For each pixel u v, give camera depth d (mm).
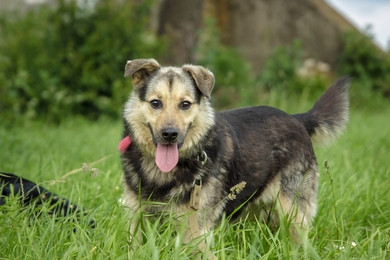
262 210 6871
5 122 14828
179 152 5855
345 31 24047
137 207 5918
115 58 16906
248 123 6723
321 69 23234
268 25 23484
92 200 6969
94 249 5047
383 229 6621
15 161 10016
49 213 6555
